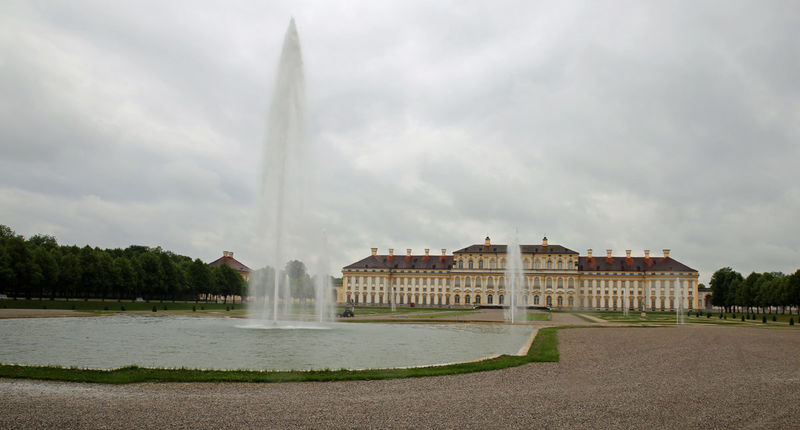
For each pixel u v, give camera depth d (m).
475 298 196.75
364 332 51.25
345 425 14.56
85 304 95.00
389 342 41.34
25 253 96.25
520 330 59.19
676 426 14.86
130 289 114.94
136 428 13.95
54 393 17.94
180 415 15.25
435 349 36.69
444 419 15.30
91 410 15.67
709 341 42.91
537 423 14.99
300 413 15.70
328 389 19.34
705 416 15.98
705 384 21.42
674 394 19.19
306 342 39.66
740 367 27.02
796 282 118.06
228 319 68.44
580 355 31.56
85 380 20.11
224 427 14.16
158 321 62.44
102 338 40.56
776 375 24.31
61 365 26.47
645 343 40.41
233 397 17.69
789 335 51.97
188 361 28.50
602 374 23.89
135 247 171.12
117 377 20.78
